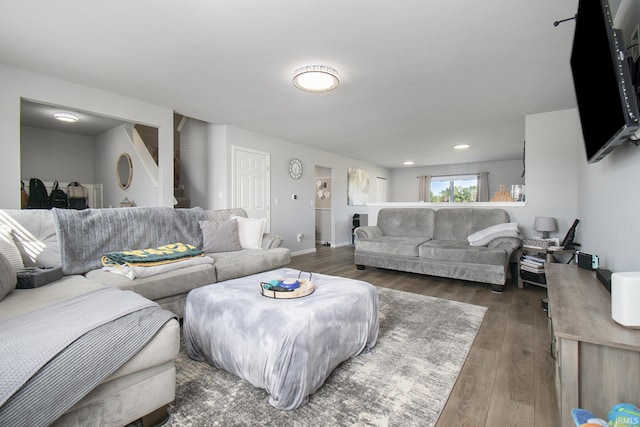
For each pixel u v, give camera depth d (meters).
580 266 2.09
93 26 2.02
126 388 1.14
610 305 1.33
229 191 4.53
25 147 4.96
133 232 2.58
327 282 2.01
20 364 0.91
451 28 2.03
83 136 5.61
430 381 1.58
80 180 5.56
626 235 1.59
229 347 1.56
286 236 5.57
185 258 2.52
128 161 4.70
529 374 1.65
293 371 1.32
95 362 1.02
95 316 1.16
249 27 2.03
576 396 1.08
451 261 3.57
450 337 2.11
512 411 1.34
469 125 4.46
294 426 1.24
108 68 2.65
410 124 4.42
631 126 1.13
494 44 2.23
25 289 1.73
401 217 4.71
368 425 1.25
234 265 2.76
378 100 3.39
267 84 2.98
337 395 1.45
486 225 3.97
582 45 1.58
